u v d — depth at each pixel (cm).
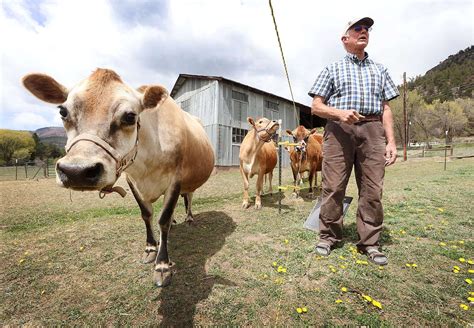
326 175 279
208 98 1449
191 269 253
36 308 204
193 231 368
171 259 277
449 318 174
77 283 238
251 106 1555
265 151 538
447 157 1778
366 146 260
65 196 712
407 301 192
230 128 1445
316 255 271
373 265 246
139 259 283
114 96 159
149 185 233
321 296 202
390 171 1119
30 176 1572
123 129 162
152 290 220
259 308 191
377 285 213
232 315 184
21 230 392
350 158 269
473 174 812
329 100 282
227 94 1430
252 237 338
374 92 260
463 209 411
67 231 379
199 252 293
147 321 184
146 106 185
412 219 371
